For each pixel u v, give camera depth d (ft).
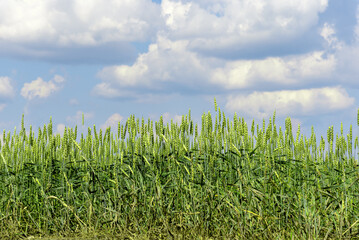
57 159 27.61
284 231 19.83
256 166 23.21
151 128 24.88
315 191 22.39
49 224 24.32
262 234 20.15
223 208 21.94
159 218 22.03
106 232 22.53
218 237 20.34
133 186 22.89
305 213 19.94
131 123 24.98
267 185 22.57
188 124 24.02
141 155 24.29
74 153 27.02
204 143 23.62
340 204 20.52
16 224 24.21
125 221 22.40
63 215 24.88
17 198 24.86
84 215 24.86
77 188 26.17
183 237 20.48
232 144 22.67
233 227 20.85
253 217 20.51
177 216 22.11
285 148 24.27
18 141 26.89
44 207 25.35
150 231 21.22
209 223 21.45
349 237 18.93
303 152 24.45
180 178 22.99
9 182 25.49
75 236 22.81
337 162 24.09
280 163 22.72
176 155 24.08
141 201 23.35
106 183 25.49
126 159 25.45
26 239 22.65
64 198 25.00
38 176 26.27
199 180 22.75
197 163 22.94
